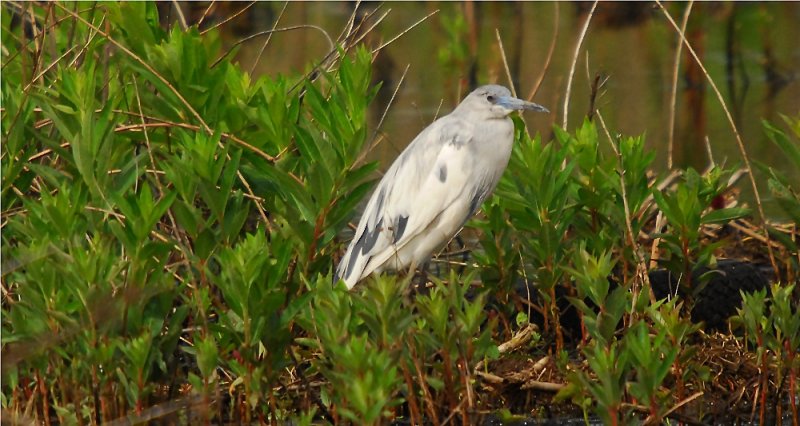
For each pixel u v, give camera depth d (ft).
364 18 38.37
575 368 31.48
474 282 38.88
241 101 33.76
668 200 33.58
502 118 35.78
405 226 35.53
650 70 84.17
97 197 30.37
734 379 32.19
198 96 34.45
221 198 29.60
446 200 35.40
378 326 26.43
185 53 34.17
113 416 28.12
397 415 31.45
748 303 29.91
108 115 30.81
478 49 84.74
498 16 102.99
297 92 35.73
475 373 30.40
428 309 26.78
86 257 26.99
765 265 41.52
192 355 33.68
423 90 77.61
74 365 28.09
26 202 29.96
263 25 92.89
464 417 27.32
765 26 83.20
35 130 32.76
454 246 45.47
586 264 29.04
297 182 31.04
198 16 61.36
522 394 32.04
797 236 41.16
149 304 28.76
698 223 33.45
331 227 32.17
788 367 29.27
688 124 67.56
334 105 32.30
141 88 36.88
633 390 26.84
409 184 35.65
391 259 35.88
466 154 35.45
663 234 34.24
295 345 32.14
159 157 35.76
